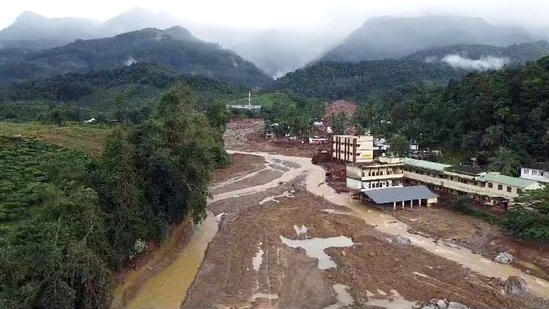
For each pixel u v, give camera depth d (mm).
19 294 35438
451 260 59531
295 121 188000
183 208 64312
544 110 98875
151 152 59156
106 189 52312
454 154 114125
